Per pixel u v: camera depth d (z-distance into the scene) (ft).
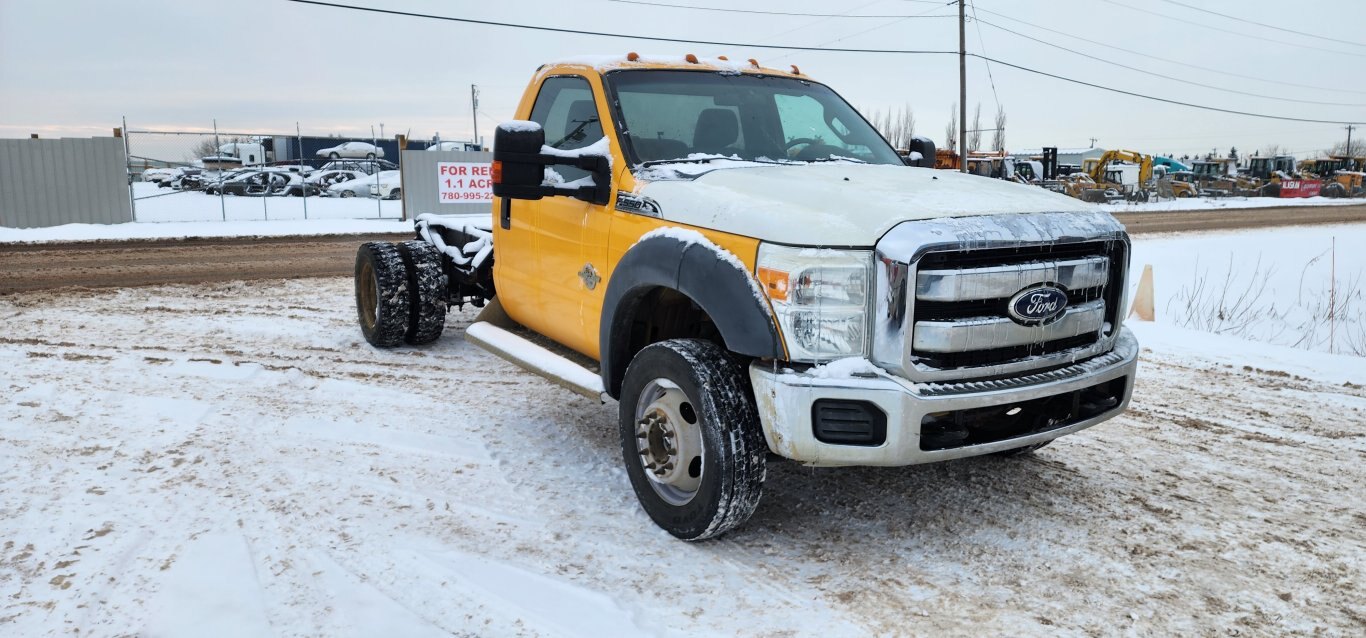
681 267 11.25
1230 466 15.15
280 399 17.71
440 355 22.08
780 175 12.31
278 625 9.21
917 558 11.30
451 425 16.30
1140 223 90.27
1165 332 27.99
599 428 16.35
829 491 13.57
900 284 9.85
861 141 15.81
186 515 11.92
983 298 10.21
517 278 16.22
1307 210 118.83
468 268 21.93
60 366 19.84
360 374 19.97
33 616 9.26
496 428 16.19
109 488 12.78
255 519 11.85
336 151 113.09
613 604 9.88
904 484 13.96
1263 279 43.75
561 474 13.94
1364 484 14.34
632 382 12.11
